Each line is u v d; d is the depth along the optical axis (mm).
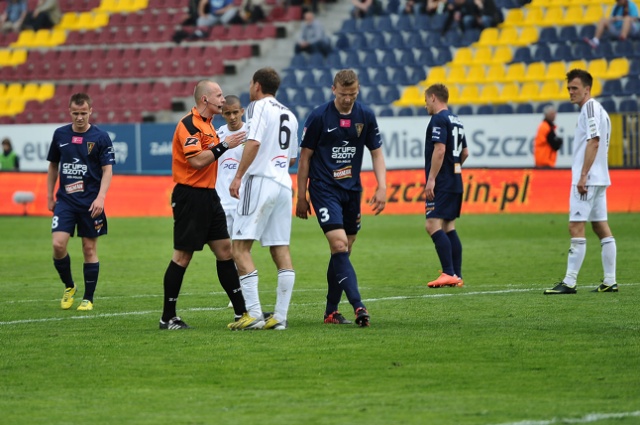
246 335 26250
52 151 33219
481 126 76562
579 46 87188
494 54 90125
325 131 27109
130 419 18047
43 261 49812
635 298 32562
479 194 73438
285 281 27172
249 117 26438
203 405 19016
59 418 18203
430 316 29422
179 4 105375
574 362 22203
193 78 98438
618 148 74875
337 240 27328
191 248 27125
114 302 34438
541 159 73375
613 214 68625
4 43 107875
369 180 75562
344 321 28344
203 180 27188
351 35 95938
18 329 28125
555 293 33938
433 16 94312
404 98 89500
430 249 52562
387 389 20094
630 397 19156
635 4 87500
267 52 98062
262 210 26547
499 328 26812
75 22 107312
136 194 77812
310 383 20703
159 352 24078
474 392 19719
